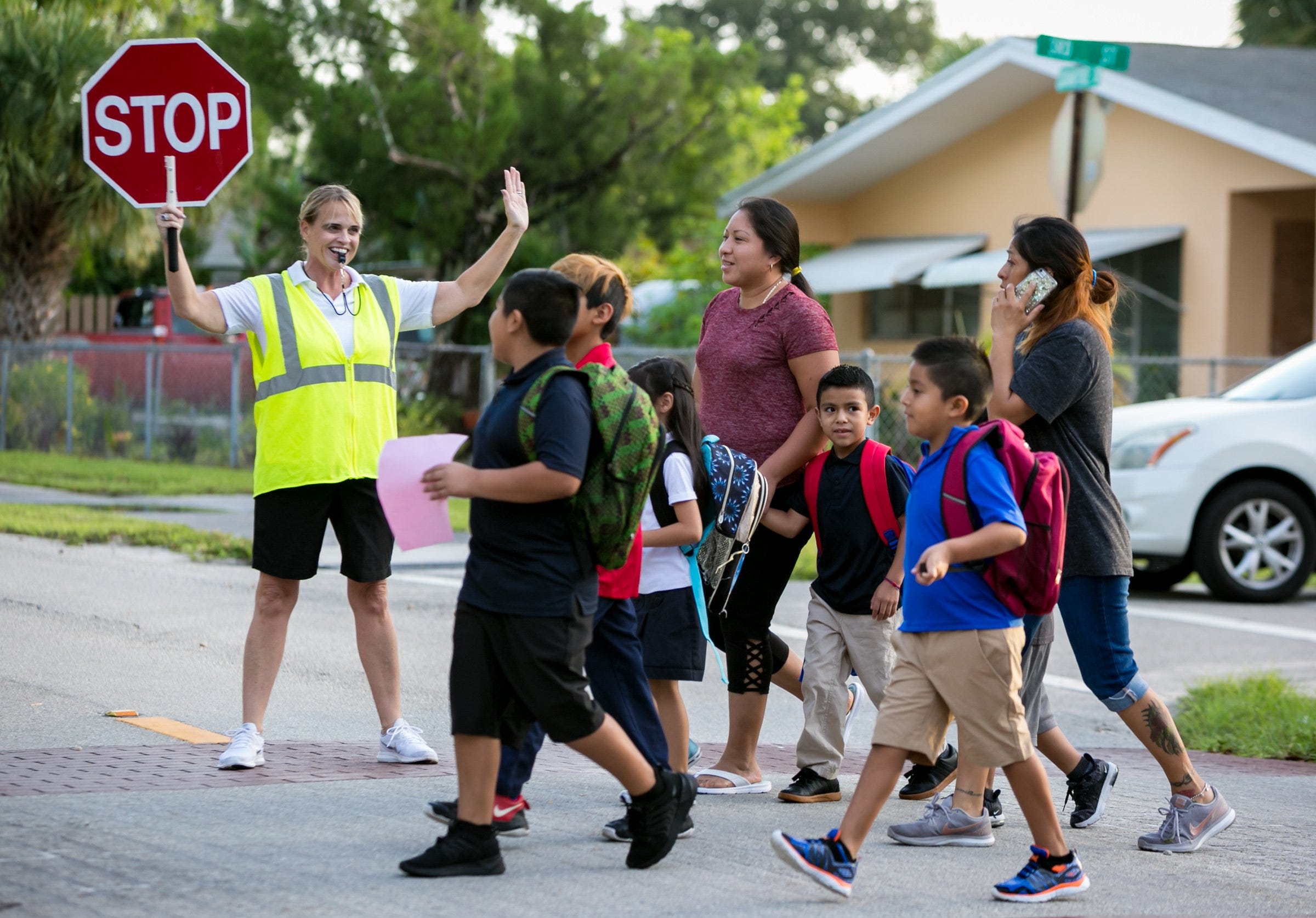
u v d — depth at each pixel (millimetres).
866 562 9008
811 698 9125
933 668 7145
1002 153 36188
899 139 37031
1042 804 7172
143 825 7641
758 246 9414
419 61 34625
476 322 36062
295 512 9188
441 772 9188
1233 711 12336
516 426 6844
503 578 6816
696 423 8562
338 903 6508
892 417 28250
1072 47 18234
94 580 16578
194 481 29375
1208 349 32156
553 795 8953
